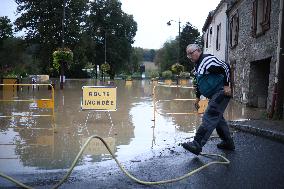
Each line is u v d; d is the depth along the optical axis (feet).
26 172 17.89
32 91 75.87
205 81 20.36
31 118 36.73
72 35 113.19
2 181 16.12
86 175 17.21
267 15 41.60
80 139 26.55
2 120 35.24
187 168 18.29
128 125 33.19
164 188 15.35
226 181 16.20
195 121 35.96
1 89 76.18
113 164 19.31
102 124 33.55
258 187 15.47
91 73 205.67
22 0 111.24
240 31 57.62
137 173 17.51
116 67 205.46
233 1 62.69
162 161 19.74
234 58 62.59
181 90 90.22
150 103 54.19
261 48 45.01
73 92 75.82
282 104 35.22
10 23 131.95
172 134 28.84
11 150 22.90
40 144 24.75
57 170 18.25
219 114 20.16
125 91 84.38
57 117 37.55
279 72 35.06
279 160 19.67
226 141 21.91
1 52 155.33
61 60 83.92
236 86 59.62
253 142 24.39
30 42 112.47
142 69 243.60
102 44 200.54
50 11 110.42
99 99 35.42
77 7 111.86
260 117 38.17
